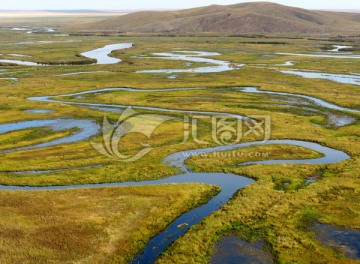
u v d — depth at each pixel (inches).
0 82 4202.8
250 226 1371.8
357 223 1379.2
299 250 1233.4
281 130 2479.1
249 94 3535.9
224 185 1731.1
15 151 2127.2
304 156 2047.2
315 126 2578.7
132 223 1396.4
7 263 1162.0
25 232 1325.0
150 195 1608.0
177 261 1185.4
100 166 1940.2
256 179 1784.0
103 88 3873.0
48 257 1197.1
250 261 1186.6
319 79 4237.2
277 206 1503.4
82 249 1240.8
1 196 1585.9
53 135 2397.9
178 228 1373.0
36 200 1555.1
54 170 1892.2
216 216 1434.5
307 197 1576.0
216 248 1250.0
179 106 3095.5
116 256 1215.6
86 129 2524.6
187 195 1608.0
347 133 2421.3
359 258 1193.4
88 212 1466.5
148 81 4200.3
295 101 3272.6
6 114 2871.6
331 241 1279.5
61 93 3634.4
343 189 1642.5
